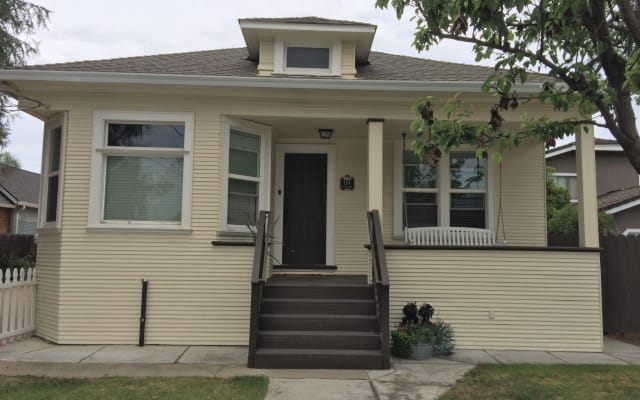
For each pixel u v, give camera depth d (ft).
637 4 13.41
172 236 24.45
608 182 62.54
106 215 24.68
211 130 25.03
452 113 15.24
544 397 16.42
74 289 23.88
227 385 17.38
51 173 25.93
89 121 24.63
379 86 24.29
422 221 29.43
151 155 25.00
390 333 23.27
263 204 26.78
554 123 14.96
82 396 15.97
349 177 30.27
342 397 16.38
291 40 28.48
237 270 24.39
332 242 29.81
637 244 28.78
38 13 44.24
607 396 16.51
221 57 32.07
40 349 22.68
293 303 22.93
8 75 23.20
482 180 29.55
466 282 24.08
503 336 23.86
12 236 40.70
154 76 23.82
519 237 29.55
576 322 23.88
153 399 15.78
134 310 23.98
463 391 17.04
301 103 25.40
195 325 24.06
